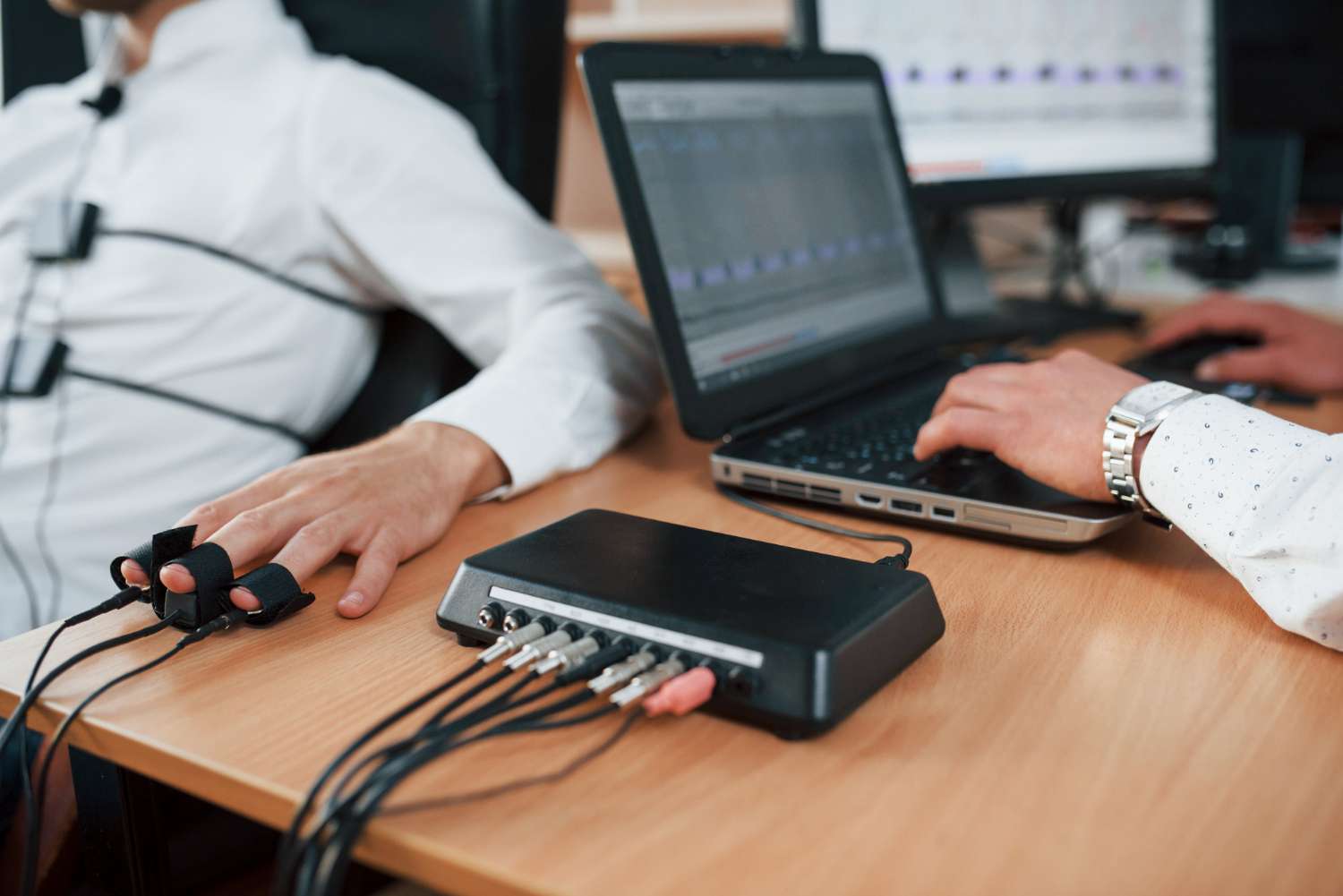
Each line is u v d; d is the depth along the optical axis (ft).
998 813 1.23
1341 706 1.47
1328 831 1.20
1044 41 3.98
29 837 1.47
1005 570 1.93
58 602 3.07
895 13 3.70
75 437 3.07
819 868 1.14
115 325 3.09
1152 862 1.15
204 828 2.05
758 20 5.45
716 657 1.41
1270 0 5.29
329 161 3.06
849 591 1.55
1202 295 4.51
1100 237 6.09
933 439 2.16
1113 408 1.94
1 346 3.09
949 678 1.55
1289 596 1.63
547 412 2.42
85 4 3.26
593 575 1.62
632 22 5.66
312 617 1.75
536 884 1.11
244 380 3.14
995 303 4.21
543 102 3.41
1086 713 1.45
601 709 1.43
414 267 3.00
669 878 1.12
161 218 3.10
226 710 1.45
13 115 3.39
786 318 2.66
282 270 3.16
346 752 1.28
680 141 2.47
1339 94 5.23
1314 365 3.11
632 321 2.90
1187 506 1.79
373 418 3.26
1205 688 1.52
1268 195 5.13
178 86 3.25
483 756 1.34
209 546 1.71
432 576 1.93
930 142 3.83
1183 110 4.33
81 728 1.43
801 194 2.81
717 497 2.35
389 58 3.39
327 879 1.16
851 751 1.36
